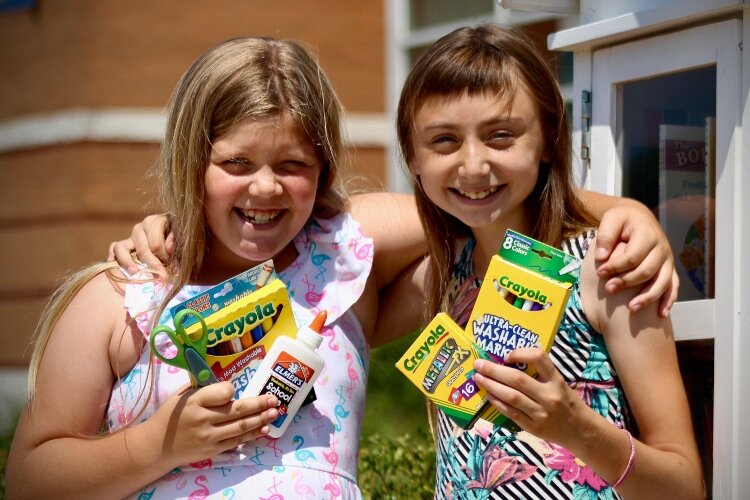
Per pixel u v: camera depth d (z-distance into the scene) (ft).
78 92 26.22
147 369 7.50
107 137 26.09
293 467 7.29
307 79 7.69
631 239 6.82
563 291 6.50
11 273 27.71
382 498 10.23
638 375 6.88
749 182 7.60
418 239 8.40
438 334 6.79
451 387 6.73
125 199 26.21
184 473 7.29
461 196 7.29
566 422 6.36
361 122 26.66
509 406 6.40
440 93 7.18
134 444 7.02
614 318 6.91
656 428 6.85
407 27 26.43
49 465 7.23
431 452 10.66
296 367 6.95
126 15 26.02
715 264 7.90
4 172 27.81
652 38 8.48
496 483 7.18
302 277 8.02
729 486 7.67
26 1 27.12
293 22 26.53
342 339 7.84
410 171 7.81
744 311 7.62
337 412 7.62
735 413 7.66
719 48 7.86
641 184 8.79
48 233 26.91
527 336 6.55
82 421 7.45
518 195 7.22
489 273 6.75
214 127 7.43
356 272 7.95
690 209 8.31
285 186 7.45
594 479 7.02
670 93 8.45
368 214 8.45
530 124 7.20
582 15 9.29
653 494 6.64
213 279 8.01
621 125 8.95
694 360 8.20
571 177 7.54
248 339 7.10
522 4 9.32
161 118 26.23
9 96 27.71
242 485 7.19
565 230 7.42
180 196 7.64
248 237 7.50
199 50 26.32
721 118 7.84
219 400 6.82
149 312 7.53
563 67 11.21
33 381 7.61
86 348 7.52
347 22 26.68
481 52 7.18
